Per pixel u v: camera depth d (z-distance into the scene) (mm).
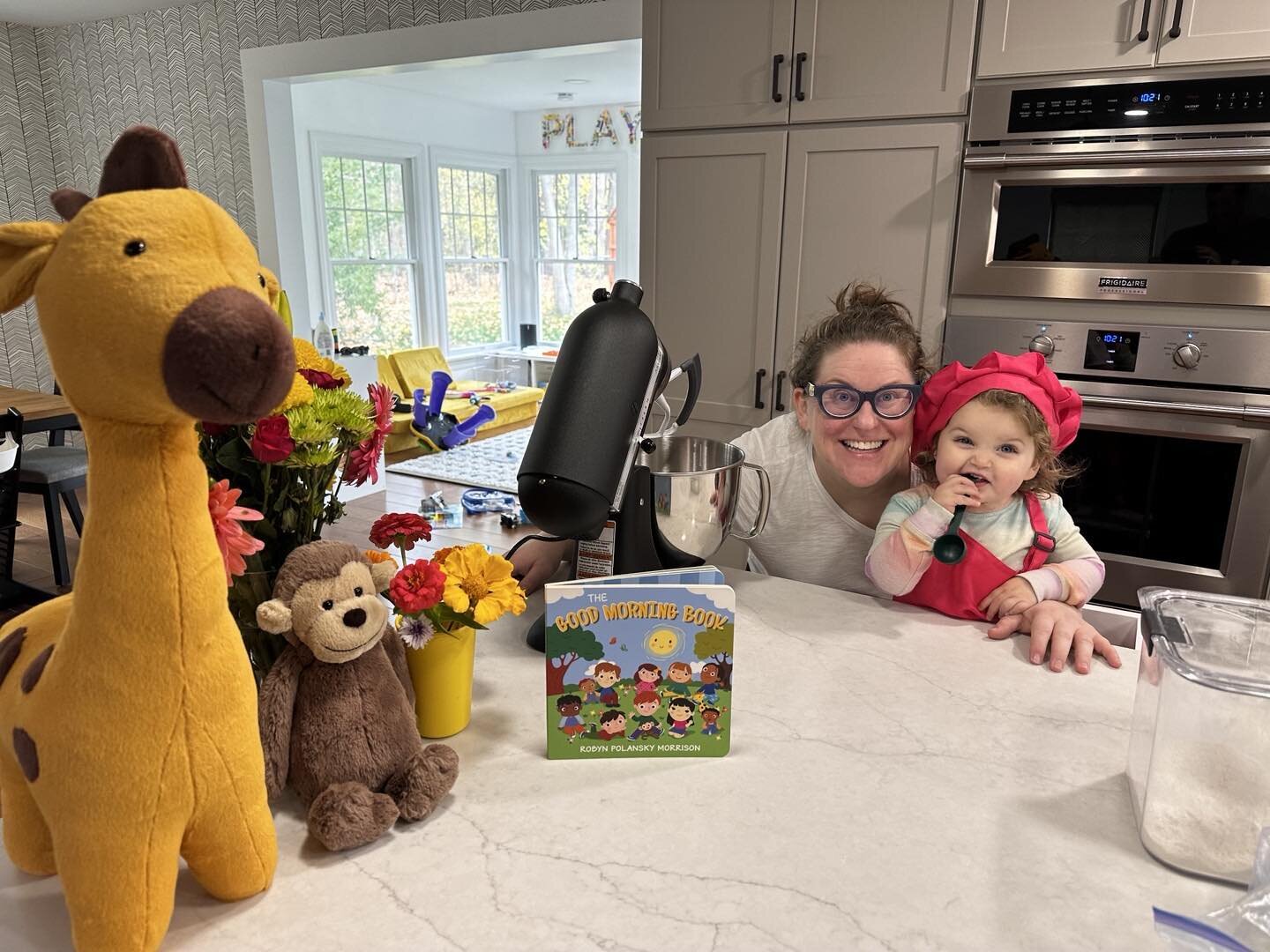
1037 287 2053
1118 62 1887
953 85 2057
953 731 801
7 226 430
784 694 869
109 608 468
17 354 4883
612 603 724
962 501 1049
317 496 709
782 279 2383
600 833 654
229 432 675
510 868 615
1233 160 1784
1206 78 1812
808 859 626
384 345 6832
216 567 501
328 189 6176
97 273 412
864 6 2111
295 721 647
